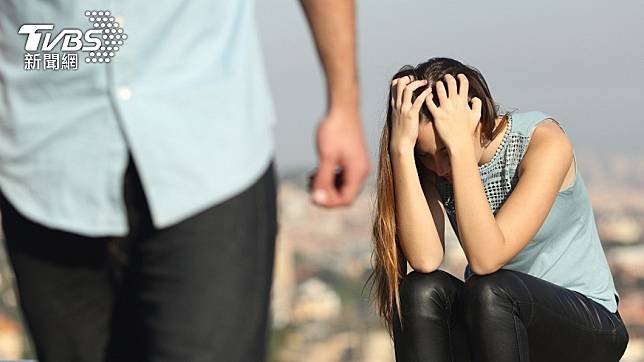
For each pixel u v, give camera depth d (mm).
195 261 2271
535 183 4023
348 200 2416
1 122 2346
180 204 2266
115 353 2424
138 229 2299
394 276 4047
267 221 2381
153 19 2289
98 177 2281
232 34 2391
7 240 2408
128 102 2268
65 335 2414
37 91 2311
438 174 4160
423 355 3873
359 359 58844
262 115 2410
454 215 4328
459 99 4012
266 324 2381
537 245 4180
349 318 67062
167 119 2281
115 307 2408
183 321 2268
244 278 2309
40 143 2305
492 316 3770
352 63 2377
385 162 4137
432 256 3969
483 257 3863
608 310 4172
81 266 2359
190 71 2314
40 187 2318
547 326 3906
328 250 85750
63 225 2303
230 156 2314
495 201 4223
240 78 2369
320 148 2387
